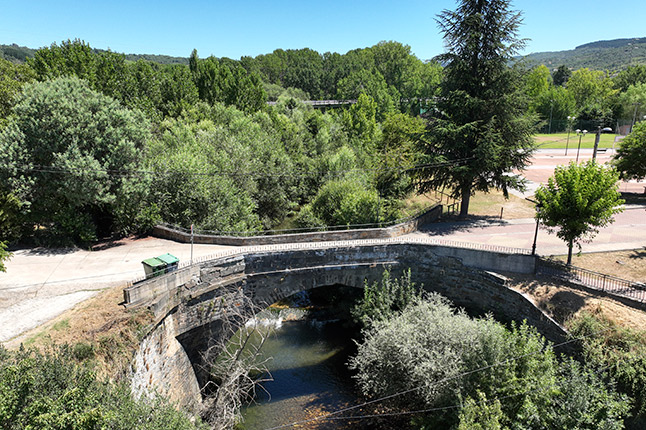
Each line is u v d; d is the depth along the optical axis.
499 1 31.03
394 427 20.53
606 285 22.30
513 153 32.62
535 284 23.72
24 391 9.79
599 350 18.48
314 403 22.77
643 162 35.12
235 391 19.20
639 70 109.69
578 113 94.19
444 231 31.25
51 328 16.25
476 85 32.88
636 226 30.84
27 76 39.62
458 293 26.41
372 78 111.56
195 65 64.25
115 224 28.53
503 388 16.89
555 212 22.64
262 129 55.28
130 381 15.08
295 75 144.25
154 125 45.50
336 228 36.62
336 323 31.92
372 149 57.16
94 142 26.02
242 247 26.17
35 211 25.36
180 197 31.12
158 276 19.44
